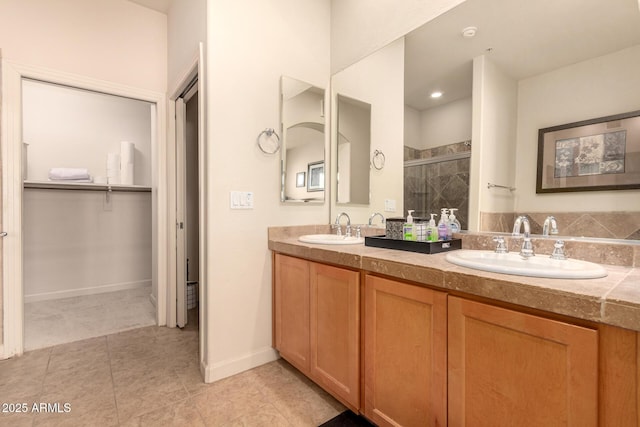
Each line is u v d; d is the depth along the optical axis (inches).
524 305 34.4
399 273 48.1
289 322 74.7
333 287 61.2
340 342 59.7
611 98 45.7
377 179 81.7
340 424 57.5
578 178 49.0
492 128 58.8
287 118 84.5
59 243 132.9
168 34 103.0
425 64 69.6
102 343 91.0
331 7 95.6
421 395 45.6
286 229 84.4
